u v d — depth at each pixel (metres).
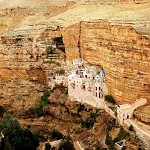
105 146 92.06
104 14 113.94
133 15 103.00
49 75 122.69
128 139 88.81
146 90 94.88
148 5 110.19
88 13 121.75
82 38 117.44
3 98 123.62
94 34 111.62
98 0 126.56
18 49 127.31
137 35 95.62
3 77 129.50
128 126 91.62
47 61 124.06
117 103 100.62
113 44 102.81
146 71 94.06
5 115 115.19
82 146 95.94
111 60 102.31
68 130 105.06
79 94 108.19
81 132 102.19
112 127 95.94
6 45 130.50
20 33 131.00
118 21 102.69
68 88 110.94
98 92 104.56
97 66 111.69
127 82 97.44
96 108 103.94
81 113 106.00
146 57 93.88
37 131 107.44
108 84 104.31
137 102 94.69
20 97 122.06
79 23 118.06
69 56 121.19
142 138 86.88
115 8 116.56
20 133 98.62
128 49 97.25
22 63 126.00
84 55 117.38
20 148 94.94
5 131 100.38
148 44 93.25
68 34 120.50
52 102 114.44
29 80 125.88
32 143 96.81
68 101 110.25
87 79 107.31
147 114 91.81
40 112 115.81
